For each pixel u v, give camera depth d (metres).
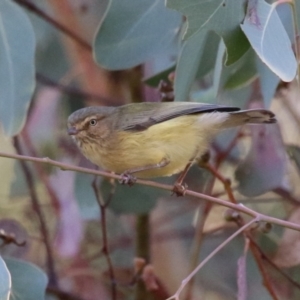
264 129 10.62
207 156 9.30
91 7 12.58
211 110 8.58
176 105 8.66
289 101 11.34
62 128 12.56
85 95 12.28
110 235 12.60
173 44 10.06
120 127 8.70
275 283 11.34
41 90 12.61
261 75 8.93
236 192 12.02
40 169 12.12
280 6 9.02
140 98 12.02
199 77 9.42
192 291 11.53
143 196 10.83
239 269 7.87
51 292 10.74
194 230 12.43
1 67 9.04
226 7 7.32
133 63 9.45
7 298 6.91
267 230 9.18
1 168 13.14
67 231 11.68
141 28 9.40
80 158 12.07
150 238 11.85
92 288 11.93
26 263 8.51
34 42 9.09
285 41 7.29
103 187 10.81
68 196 11.88
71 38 12.17
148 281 10.88
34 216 12.21
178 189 8.61
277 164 10.48
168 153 8.57
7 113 8.99
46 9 12.20
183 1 7.24
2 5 9.12
